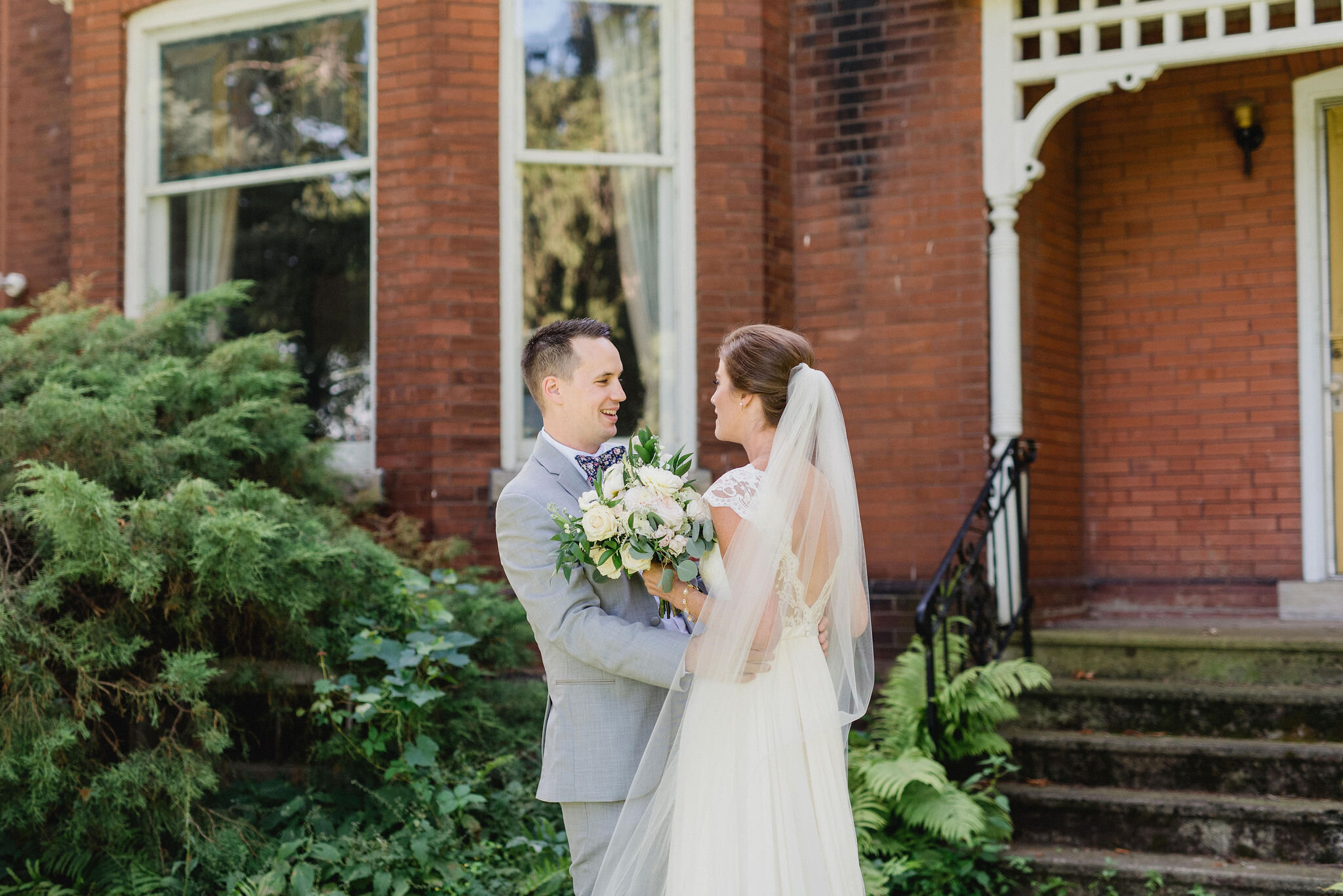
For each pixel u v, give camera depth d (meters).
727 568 2.61
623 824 2.66
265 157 5.92
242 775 4.25
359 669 4.26
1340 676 4.69
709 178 5.61
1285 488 6.02
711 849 2.59
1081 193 6.39
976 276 5.47
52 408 4.02
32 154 6.58
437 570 4.62
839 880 2.63
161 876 3.68
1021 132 5.43
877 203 5.64
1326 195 6.05
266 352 4.84
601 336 2.91
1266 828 4.04
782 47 5.78
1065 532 6.11
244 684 4.12
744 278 5.60
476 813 4.19
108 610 3.85
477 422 5.38
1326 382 6.02
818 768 2.67
